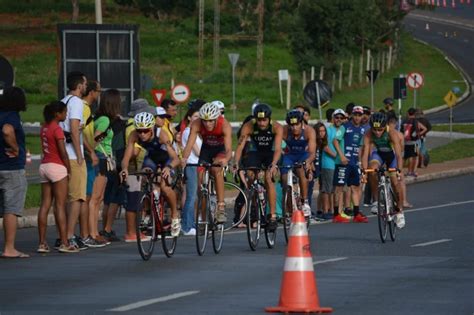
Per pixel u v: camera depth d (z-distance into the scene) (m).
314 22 173.50
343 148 51.69
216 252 38.47
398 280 31.00
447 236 44.44
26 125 126.94
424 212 55.97
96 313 25.39
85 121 40.31
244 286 29.95
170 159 37.41
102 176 41.44
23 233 46.53
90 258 37.12
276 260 36.34
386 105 68.38
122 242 42.72
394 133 43.66
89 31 66.00
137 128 36.56
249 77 178.75
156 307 26.20
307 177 41.91
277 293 28.53
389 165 44.25
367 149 44.09
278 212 43.12
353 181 51.78
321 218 52.38
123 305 26.56
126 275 32.50
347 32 174.50
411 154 75.12
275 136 39.22
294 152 42.34
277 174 41.91
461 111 165.12
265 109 38.78
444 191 69.25
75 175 39.28
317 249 39.75
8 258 37.25
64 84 66.06
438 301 27.09
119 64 66.12
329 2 172.38
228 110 150.88
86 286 30.09
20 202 37.41
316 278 31.44
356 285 29.95
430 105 170.75
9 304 26.88
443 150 103.12
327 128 51.62
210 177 38.03
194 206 45.06
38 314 25.36
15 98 36.94
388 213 42.47
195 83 172.38
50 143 38.34
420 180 76.94
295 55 176.50
